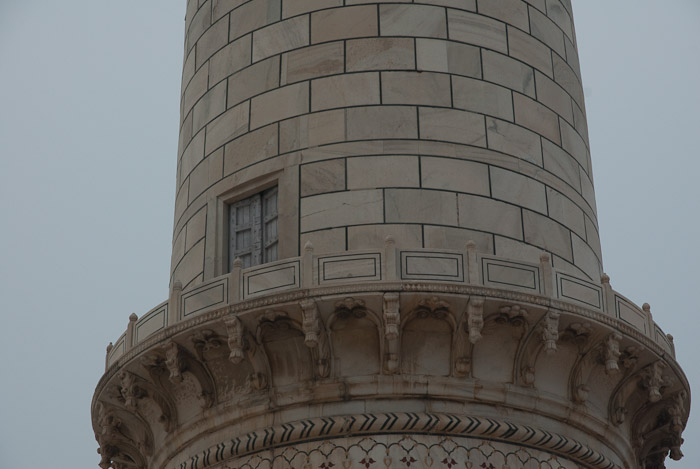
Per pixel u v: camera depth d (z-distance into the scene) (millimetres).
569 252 46469
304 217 44406
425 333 42281
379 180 44406
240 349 41875
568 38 51344
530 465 42031
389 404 41750
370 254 41719
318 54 46750
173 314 43594
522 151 46531
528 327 42344
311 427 41469
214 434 43656
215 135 47969
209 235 46344
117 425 46781
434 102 45781
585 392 43656
